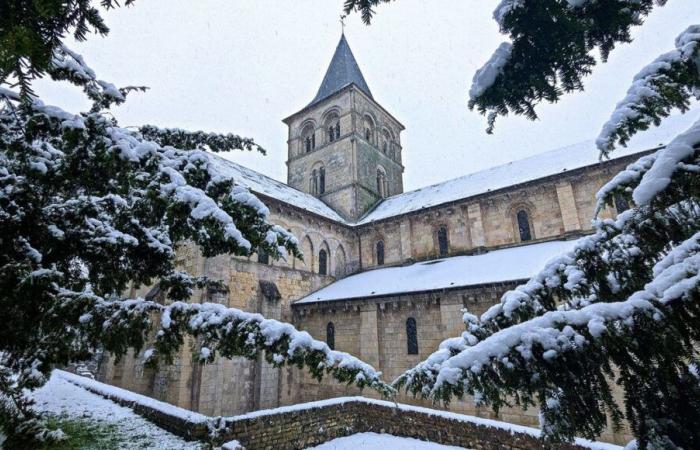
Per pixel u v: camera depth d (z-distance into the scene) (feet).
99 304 11.28
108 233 12.56
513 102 11.98
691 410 6.28
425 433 32.86
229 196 13.33
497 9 10.21
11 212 11.21
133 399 34.40
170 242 15.25
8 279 9.81
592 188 54.29
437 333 47.98
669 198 8.31
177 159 13.12
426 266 62.54
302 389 56.70
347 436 35.04
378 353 51.57
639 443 6.69
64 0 6.98
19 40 6.23
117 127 12.51
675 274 6.50
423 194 82.17
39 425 9.46
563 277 11.94
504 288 42.70
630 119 9.36
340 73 107.04
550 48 10.61
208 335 12.54
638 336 6.47
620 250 10.80
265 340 12.10
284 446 30.63
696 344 6.39
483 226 63.52
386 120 110.93
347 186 88.79
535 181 58.34
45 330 10.73
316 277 68.59
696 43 8.24
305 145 105.91
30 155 12.00
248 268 56.13
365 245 77.82
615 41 10.64
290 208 64.75
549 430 8.85
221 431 27.14
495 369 7.75
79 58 12.23
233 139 17.37
